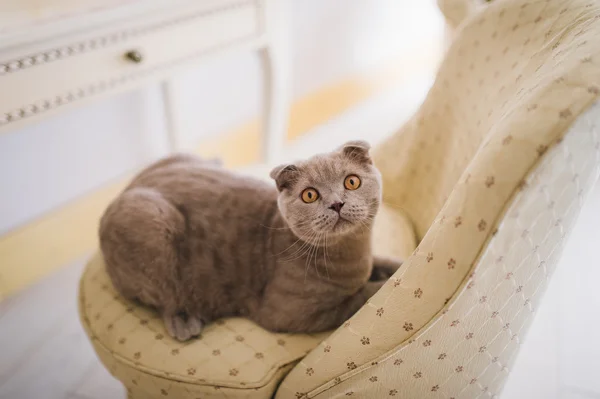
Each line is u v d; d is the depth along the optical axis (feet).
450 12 2.81
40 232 3.95
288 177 2.18
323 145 5.57
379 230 2.69
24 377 3.21
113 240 2.32
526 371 3.19
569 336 3.39
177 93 4.43
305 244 2.27
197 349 2.24
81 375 3.22
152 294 2.36
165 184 2.49
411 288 1.86
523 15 2.25
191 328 2.31
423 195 2.75
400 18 6.86
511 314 1.97
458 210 1.74
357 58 6.38
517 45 2.24
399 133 2.84
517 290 1.91
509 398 3.05
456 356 1.99
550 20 2.13
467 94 2.45
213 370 2.17
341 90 6.31
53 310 3.63
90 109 4.07
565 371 3.19
